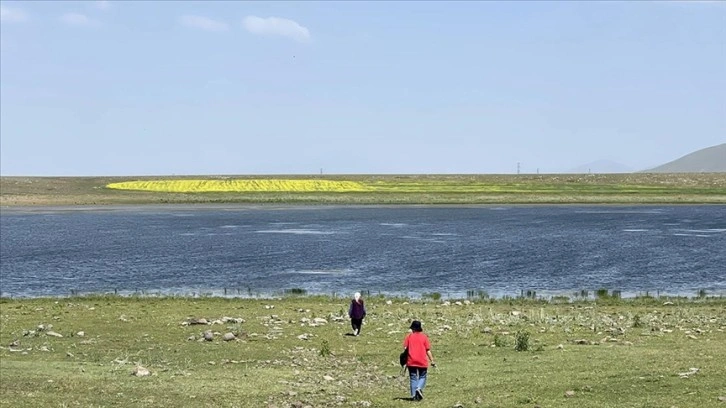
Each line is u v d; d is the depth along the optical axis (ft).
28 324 129.08
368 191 645.92
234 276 211.41
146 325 126.82
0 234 350.43
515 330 117.60
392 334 116.57
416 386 73.26
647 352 92.84
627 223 392.88
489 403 69.87
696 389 70.44
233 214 483.10
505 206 557.33
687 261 236.63
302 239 315.58
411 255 256.32
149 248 286.87
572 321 127.03
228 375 86.69
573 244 287.69
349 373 88.69
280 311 144.25
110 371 88.69
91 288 192.24
